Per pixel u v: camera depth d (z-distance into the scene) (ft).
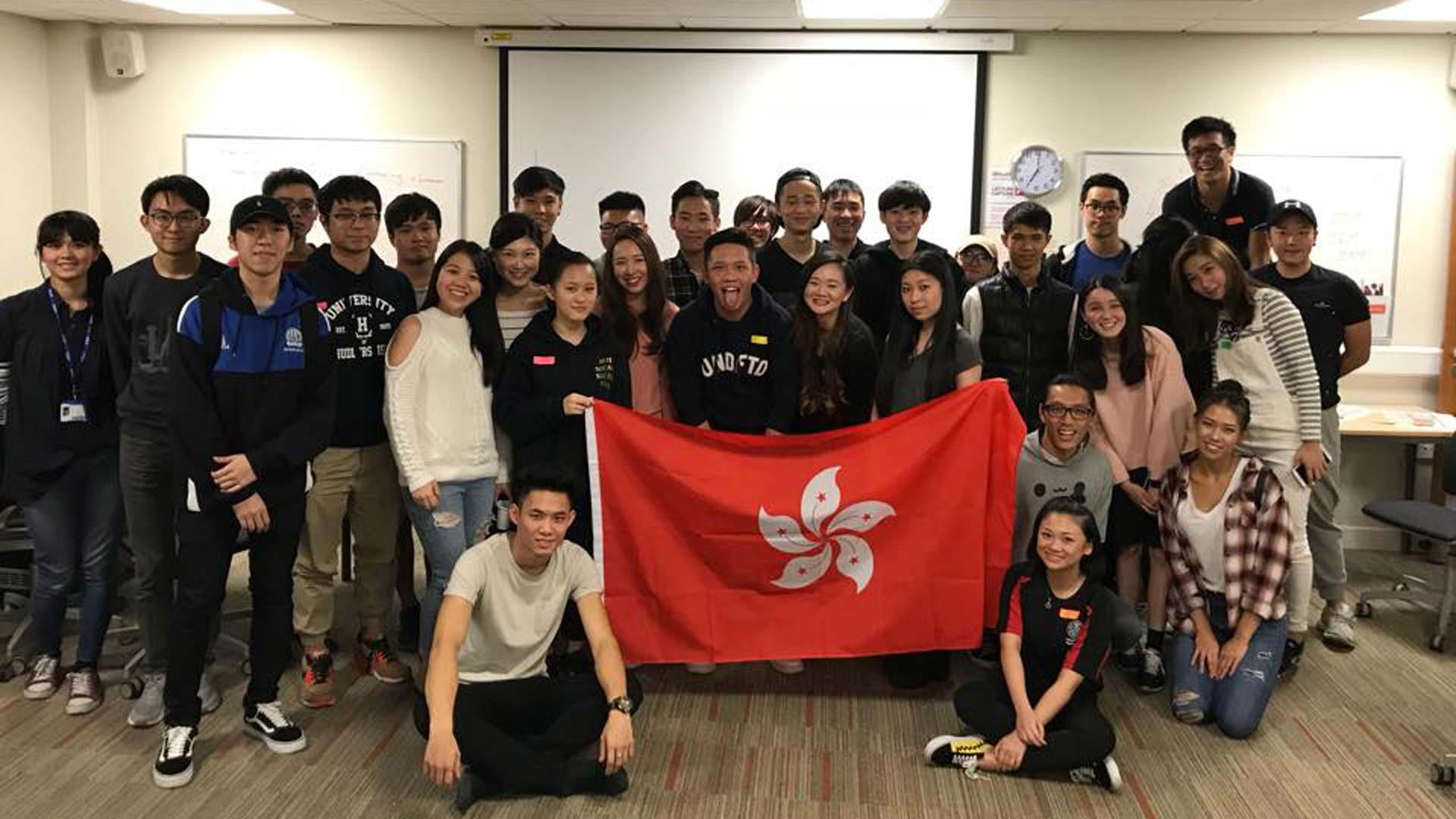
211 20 18.65
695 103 18.83
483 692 9.35
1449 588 13.17
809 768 9.96
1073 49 18.30
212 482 9.30
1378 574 16.55
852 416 11.89
